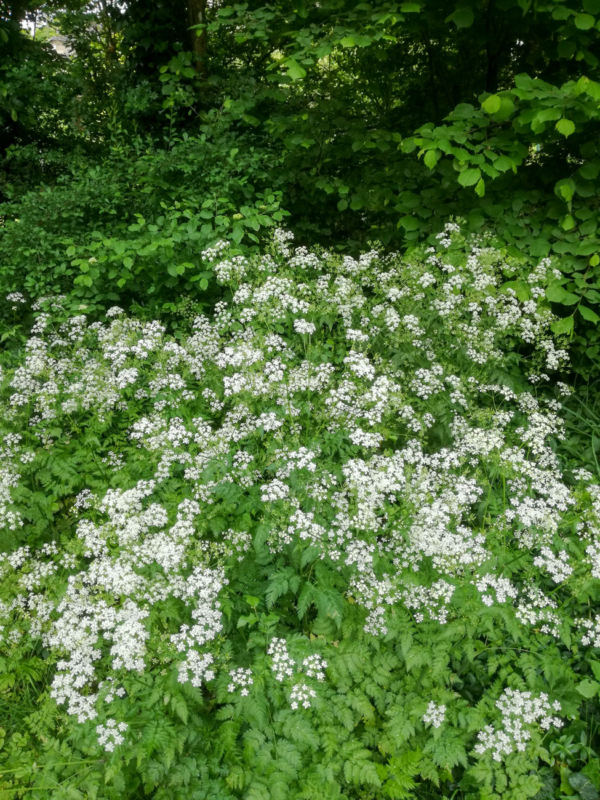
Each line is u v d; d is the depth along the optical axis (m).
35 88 2.37
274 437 1.15
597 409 1.67
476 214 1.60
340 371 1.48
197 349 1.41
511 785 0.96
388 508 1.10
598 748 1.06
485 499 1.27
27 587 1.03
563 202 1.56
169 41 2.66
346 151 1.96
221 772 0.94
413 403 1.43
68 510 1.35
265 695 0.99
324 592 1.00
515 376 1.58
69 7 3.04
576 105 1.33
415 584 1.05
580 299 1.44
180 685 0.96
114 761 0.89
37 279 1.85
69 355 1.55
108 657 0.98
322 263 1.59
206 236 1.67
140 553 0.98
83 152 2.48
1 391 1.38
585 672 1.15
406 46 2.22
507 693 1.00
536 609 1.17
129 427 1.35
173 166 1.95
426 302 1.50
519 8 1.66
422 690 1.05
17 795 0.92
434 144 1.44
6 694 1.06
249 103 1.99
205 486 1.11
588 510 1.12
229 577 1.11
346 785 0.97
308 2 1.88
